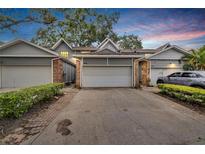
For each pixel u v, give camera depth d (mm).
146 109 5672
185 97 6637
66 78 15633
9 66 12367
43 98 6297
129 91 10375
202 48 13219
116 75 12641
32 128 3744
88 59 12406
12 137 3244
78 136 3316
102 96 8398
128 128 3771
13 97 4164
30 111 5098
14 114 4211
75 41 24953
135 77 12586
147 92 9898
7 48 12234
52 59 12516
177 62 14414
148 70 14117
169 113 5137
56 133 3465
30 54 12305
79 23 8398
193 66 13195
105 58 12531
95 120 4391
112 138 3229
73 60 20312
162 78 11680
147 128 3771
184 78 9484
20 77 12414
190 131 3588
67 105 6273
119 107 5984
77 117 4668
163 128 3773
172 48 14297
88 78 12461
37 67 12508
